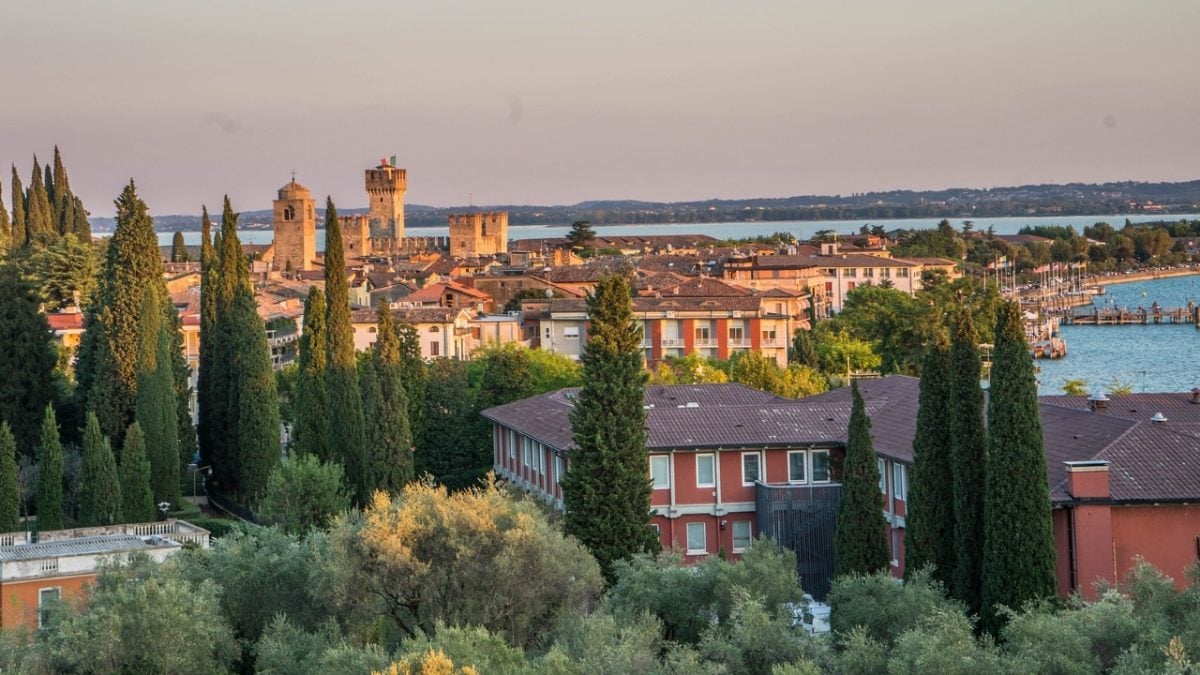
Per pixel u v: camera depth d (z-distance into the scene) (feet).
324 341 517.96
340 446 509.76
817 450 387.14
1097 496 282.77
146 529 416.87
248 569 313.12
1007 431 268.82
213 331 585.22
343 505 433.48
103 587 311.88
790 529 371.56
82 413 569.23
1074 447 311.88
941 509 290.97
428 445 526.16
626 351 357.20
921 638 225.35
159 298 573.74
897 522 349.41
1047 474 277.64
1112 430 313.73
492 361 549.95
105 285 563.89
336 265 518.78
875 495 307.37
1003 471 269.03
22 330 561.84
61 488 468.75
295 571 310.86
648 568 281.13
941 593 268.41
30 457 547.90
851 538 306.96
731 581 270.46
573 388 507.30
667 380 640.17
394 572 289.33
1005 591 268.00
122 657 279.69
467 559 289.94
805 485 379.96
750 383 638.94
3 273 574.56
